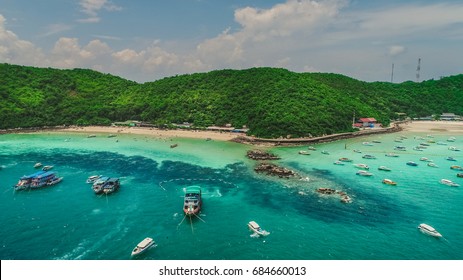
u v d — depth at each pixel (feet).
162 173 335.06
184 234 202.28
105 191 272.72
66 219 224.53
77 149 463.83
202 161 384.47
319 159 393.50
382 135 586.04
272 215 229.66
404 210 239.30
